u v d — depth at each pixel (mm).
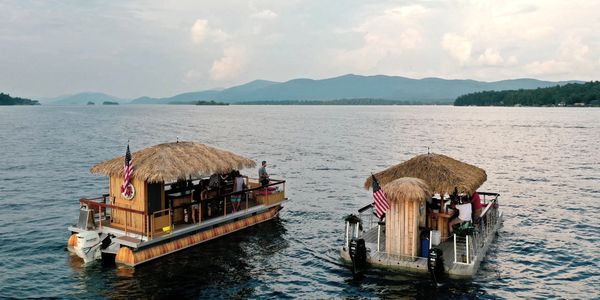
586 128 118312
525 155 64312
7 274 19953
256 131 114438
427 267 19266
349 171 50469
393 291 18281
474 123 148125
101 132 106125
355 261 19891
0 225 27625
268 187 28031
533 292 18516
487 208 23328
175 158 22141
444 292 18188
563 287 19109
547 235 26359
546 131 109625
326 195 37719
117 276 19641
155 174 20531
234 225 25344
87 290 18359
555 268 21203
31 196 36000
